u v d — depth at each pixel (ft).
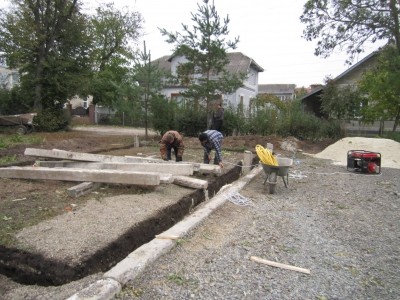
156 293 9.61
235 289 10.12
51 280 10.16
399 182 27.14
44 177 19.81
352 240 14.52
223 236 14.23
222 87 47.85
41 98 63.57
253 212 17.87
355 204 20.27
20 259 10.80
